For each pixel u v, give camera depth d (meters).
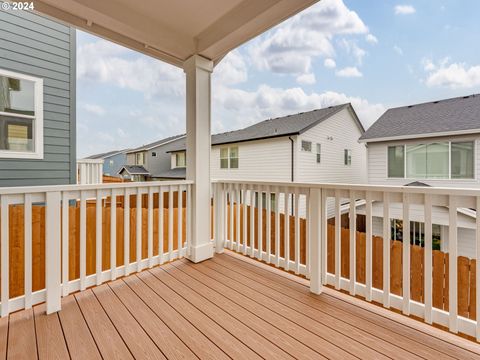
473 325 1.57
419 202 1.75
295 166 8.34
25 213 1.85
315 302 2.10
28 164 3.93
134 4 2.21
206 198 3.05
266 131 10.20
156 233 3.30
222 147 10.79
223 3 2.22
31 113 3.95
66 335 1.65
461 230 5.57
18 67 3.79
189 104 2.95
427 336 1.66
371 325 1.78
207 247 3.07
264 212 3.35
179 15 2.38
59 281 1.95
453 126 6.39
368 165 7.78
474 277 1.78
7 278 1.81
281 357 1.47
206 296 2.18
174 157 15.61
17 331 1.68
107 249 2.88
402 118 8.16
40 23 4.00
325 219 2.29
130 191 2.51
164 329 1.72
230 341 1.60
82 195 2.17
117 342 1.58
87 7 2.01
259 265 2.90
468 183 6.12
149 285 2.38
